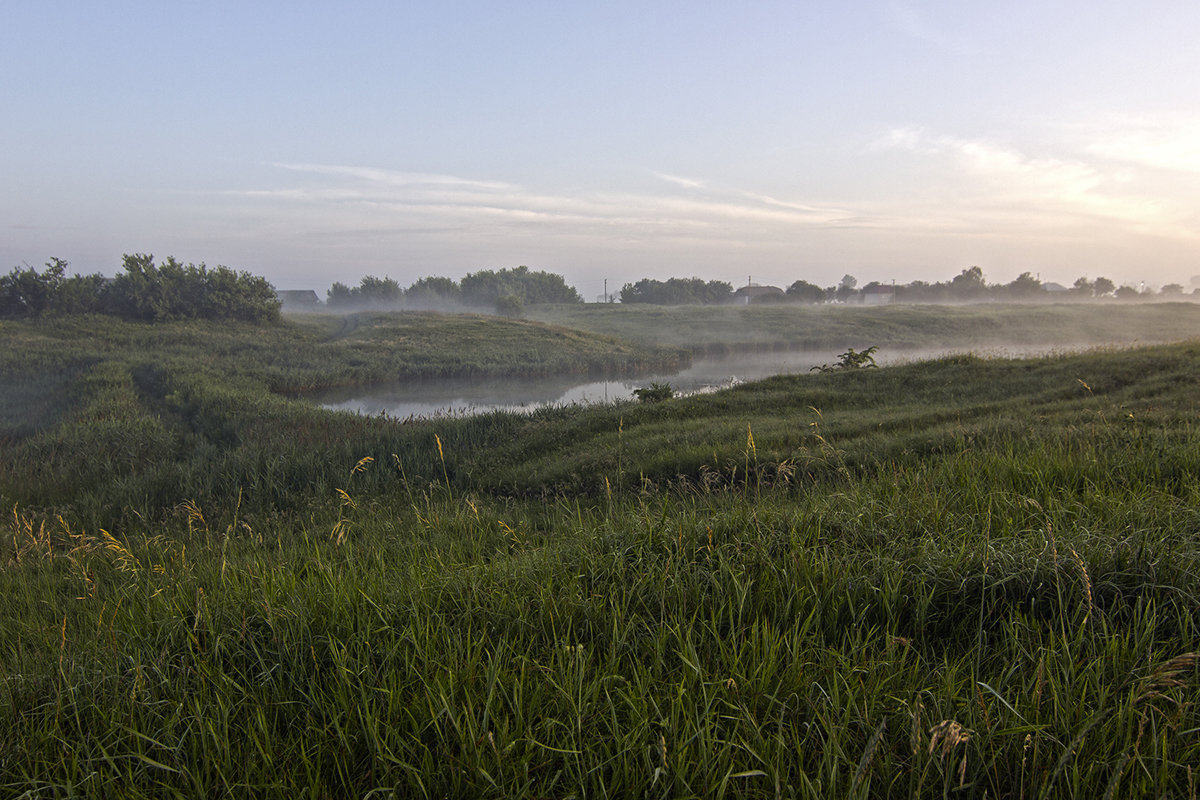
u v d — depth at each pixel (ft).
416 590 11.28
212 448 44.80
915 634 9.73
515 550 15.57
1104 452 17.78
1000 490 14.57
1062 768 6.78
